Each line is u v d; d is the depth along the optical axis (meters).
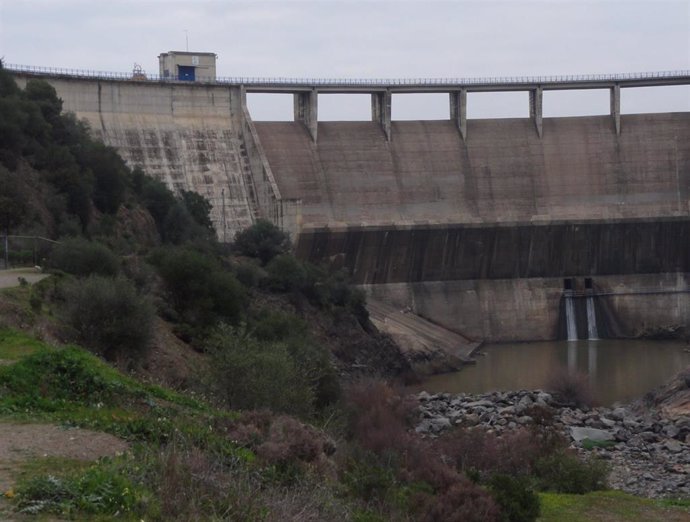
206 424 36.16
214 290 81.19
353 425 64.31
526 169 152.88
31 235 83.38
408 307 143.62
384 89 148.50
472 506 40.12
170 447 28.22
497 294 148.38
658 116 156.62
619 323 150.50
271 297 110.12
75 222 93.75
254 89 143.75
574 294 149.88
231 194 138.00
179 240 117.44
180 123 139.50
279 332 81.94
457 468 58.66
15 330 46.78
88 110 131.25
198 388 52.91
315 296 116.19
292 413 52.38
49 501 24.44
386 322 131.62
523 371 121.31
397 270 144.38
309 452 34.53
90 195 102.44
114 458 28.03
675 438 77.44
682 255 152.38
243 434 34.16
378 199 146.12
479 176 151.38
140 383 42.75
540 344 145.12
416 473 46.41
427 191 148.88
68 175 100.12
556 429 77.62
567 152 154.12
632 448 73.56
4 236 76.38
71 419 33.19
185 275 80.44
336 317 115.88
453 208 149.12
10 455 28.69
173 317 77.69
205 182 137.00
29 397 35.50
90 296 56.47
